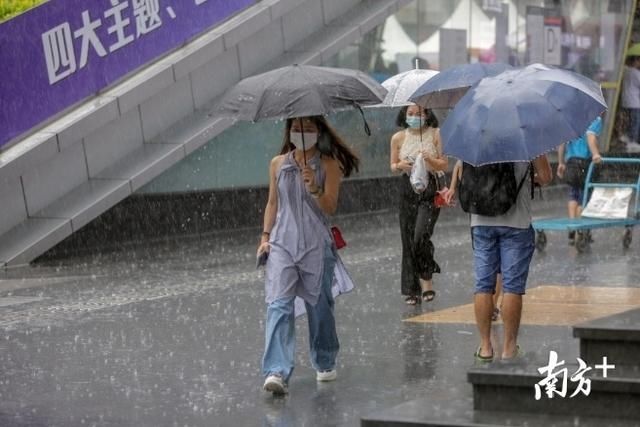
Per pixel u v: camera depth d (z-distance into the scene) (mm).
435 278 28062
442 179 23875
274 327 16719
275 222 17078
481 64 19047
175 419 15727
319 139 16922
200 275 29391
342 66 42219
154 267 30859
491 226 17531
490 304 18109
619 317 15469
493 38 50562
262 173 40656
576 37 56969
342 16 42625
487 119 16219
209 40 37375
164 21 36625
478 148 16188
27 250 31672
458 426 13352
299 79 16266
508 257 17516
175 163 35531
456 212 44344
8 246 31781
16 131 32812
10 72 32594
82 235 33844
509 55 51906
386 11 43219
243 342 21000
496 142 16062
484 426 13266
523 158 15914
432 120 23609
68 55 34031
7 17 33875
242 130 39625
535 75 16672
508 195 17156
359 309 23906
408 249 24109
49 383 18078
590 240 34625
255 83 16438
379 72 44125
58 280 28953
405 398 16453
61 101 33906
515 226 17391
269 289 16828
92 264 31562
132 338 21516
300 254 16750
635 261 30500
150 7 36219
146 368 18969
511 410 14000
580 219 33344
